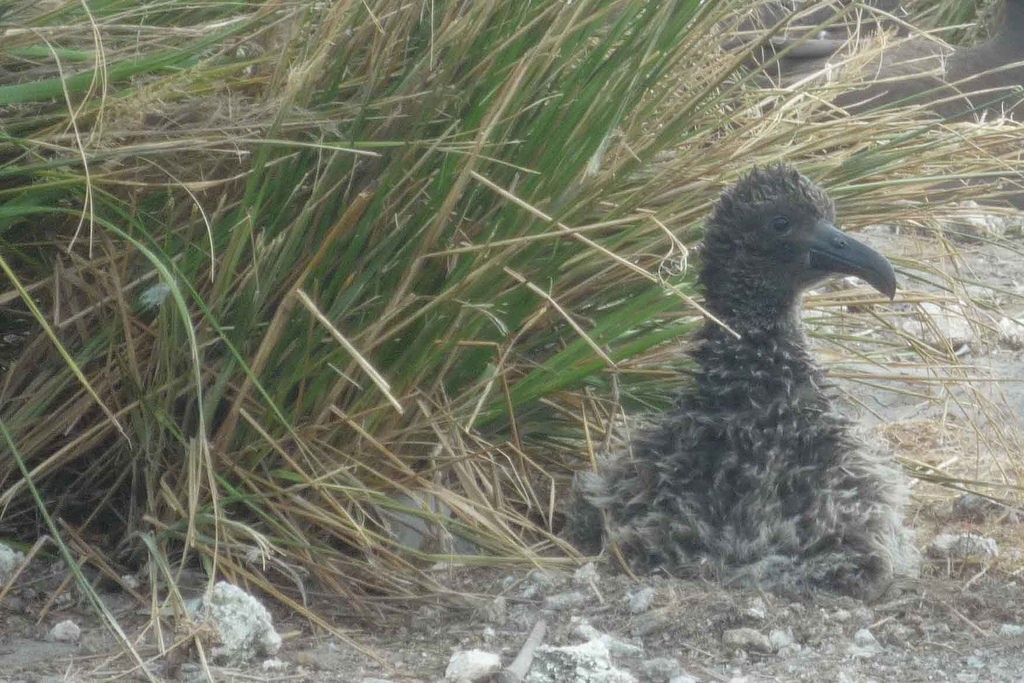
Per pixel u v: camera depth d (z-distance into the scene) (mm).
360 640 8469
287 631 8539
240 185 9273
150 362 9172
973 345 13641
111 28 9023
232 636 7988
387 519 9422
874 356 12242
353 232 9172
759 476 9062
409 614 8836
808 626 8477
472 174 8750
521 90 9281
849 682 7820
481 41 9367
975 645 8391
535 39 9336
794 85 12289
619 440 10141
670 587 8742
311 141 9117
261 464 9188
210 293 9172
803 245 9281
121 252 9219
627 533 9219
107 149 8406
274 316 8922
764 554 9000
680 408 9562
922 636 8484
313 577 9055
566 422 10516
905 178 10773
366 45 9438
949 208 11312
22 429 9242
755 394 9320
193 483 8508
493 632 8500
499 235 9383
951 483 10633
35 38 8750
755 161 10641
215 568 8422
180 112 8828
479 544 9453
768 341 9430
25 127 8906
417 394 9414
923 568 9664
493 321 9508
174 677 7750
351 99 9312
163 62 8727
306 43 9289
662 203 10352
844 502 9047
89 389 8211
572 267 9812
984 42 21031
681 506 9141
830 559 8906
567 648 7676
